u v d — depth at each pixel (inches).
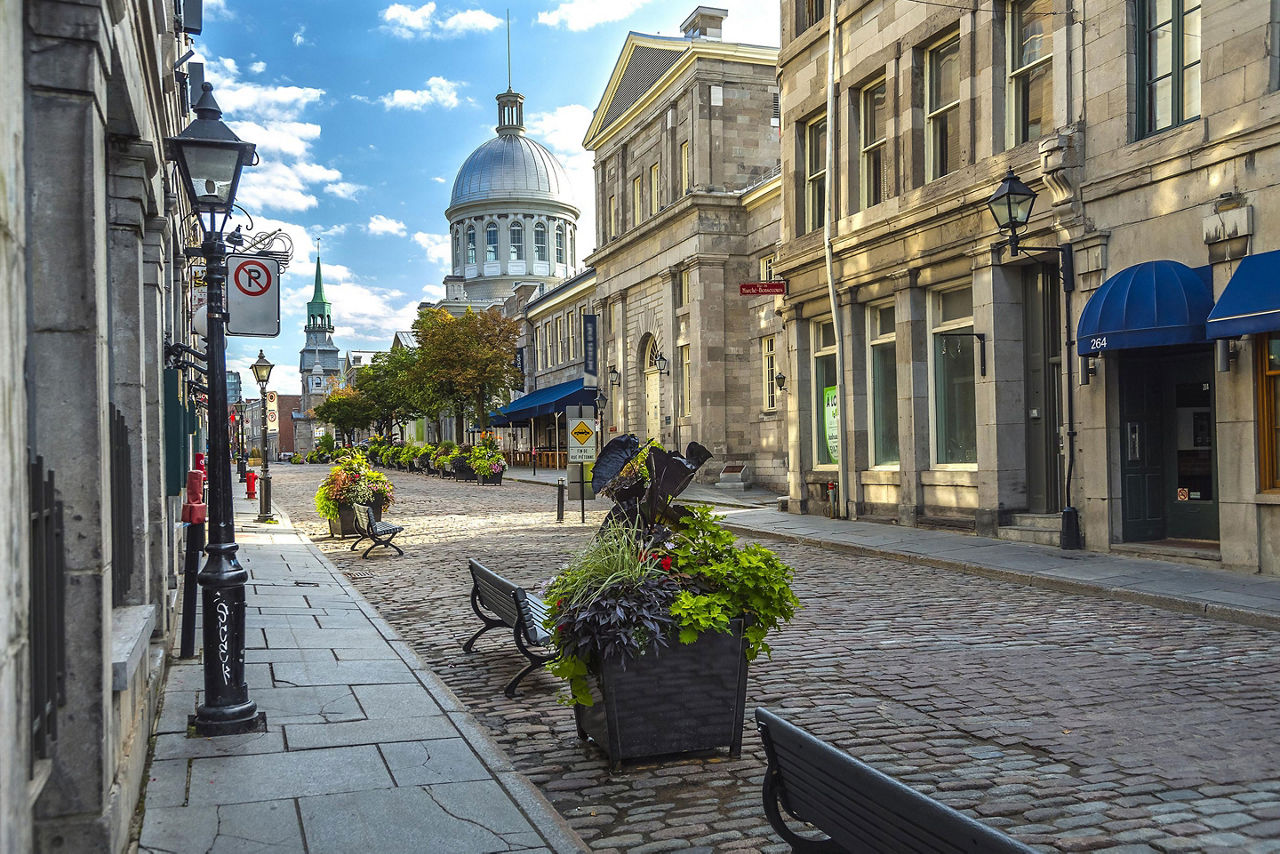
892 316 746.8
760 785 200.8
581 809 189.0
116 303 231.5
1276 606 364.2
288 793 185.8
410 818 174.1
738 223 1256.2
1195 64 482.6
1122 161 508.4
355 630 349.4
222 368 230.8
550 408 1722.4
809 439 844.6
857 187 767.7
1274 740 221.0
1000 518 606.5
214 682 226.2
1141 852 164.6
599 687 212.8
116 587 208.7
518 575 514.3
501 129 4119.1
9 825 86.3
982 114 624.4
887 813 105.7
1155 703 252.4
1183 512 520.7
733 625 213.3
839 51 776.3
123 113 212.4
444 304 3619.6
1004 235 593.0
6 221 88.5
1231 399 448.8
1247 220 435.5
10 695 87.2
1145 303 466.6
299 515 994.1
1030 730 231.0
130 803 170.4
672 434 1330.0
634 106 1444.4
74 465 137.2
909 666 297.1
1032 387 616.4
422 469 2306.8
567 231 4020.7
